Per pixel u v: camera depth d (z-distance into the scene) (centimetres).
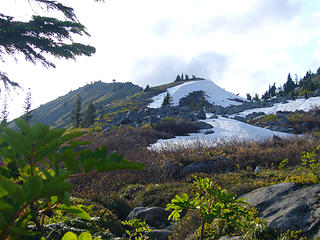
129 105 7181
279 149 1254
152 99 7638
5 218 47
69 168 56
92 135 1966
